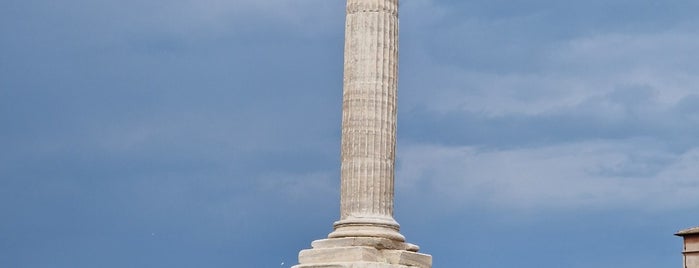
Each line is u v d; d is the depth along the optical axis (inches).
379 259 1430.9
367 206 1453.0
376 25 1478.8
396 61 1497.3
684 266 1870.1
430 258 1492.4
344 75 1492.4
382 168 1464.1
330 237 1456.7
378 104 1469.0
